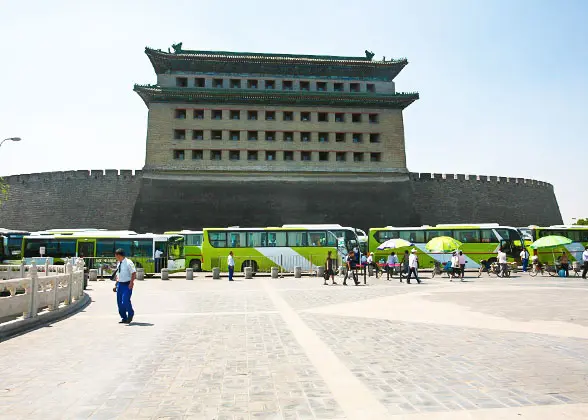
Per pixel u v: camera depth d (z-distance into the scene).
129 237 30.78
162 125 49.38
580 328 9.38
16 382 5.69
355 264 22.45
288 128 51.16
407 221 50.84
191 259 34.94
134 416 4.50
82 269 15.93
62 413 4.59
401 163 52.31
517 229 32.94
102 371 6.23
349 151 51.75
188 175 48.94
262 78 52.69
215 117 50.78
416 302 14.30
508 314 11.42
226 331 9.41
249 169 49.44
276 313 12.17
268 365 6.54
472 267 31.27
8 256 33.00
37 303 10.55
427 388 5.37
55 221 49.34
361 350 7.50
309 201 50.12
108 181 49.78
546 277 26.84
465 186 54.22
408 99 51.91
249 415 4.51
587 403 4.80
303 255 30.41
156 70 52.72
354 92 51.12
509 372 6.06
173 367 6.45
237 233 30.70
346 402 4.88
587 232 32.69
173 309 13.21
